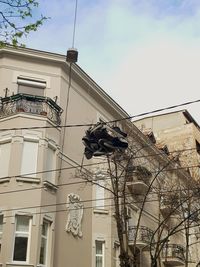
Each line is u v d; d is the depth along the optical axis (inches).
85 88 1029.2
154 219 1136.2
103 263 916.6
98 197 973.2
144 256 1068.5
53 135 873.5
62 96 946.1
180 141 1624.0
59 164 877.2
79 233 890.7
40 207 790.5
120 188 957.2
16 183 793.6
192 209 1088.2
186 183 1098.1
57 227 834.2
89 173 901.8
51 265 784.3
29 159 827.4
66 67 975.0
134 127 1104.8
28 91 929.5
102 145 442.9
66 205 875.4
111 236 944.3
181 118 1667.1
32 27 438.0
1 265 730.8
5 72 921.5
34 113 856.9
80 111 991.6
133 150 1007.6
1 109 869.8
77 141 958.4
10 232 756.6
